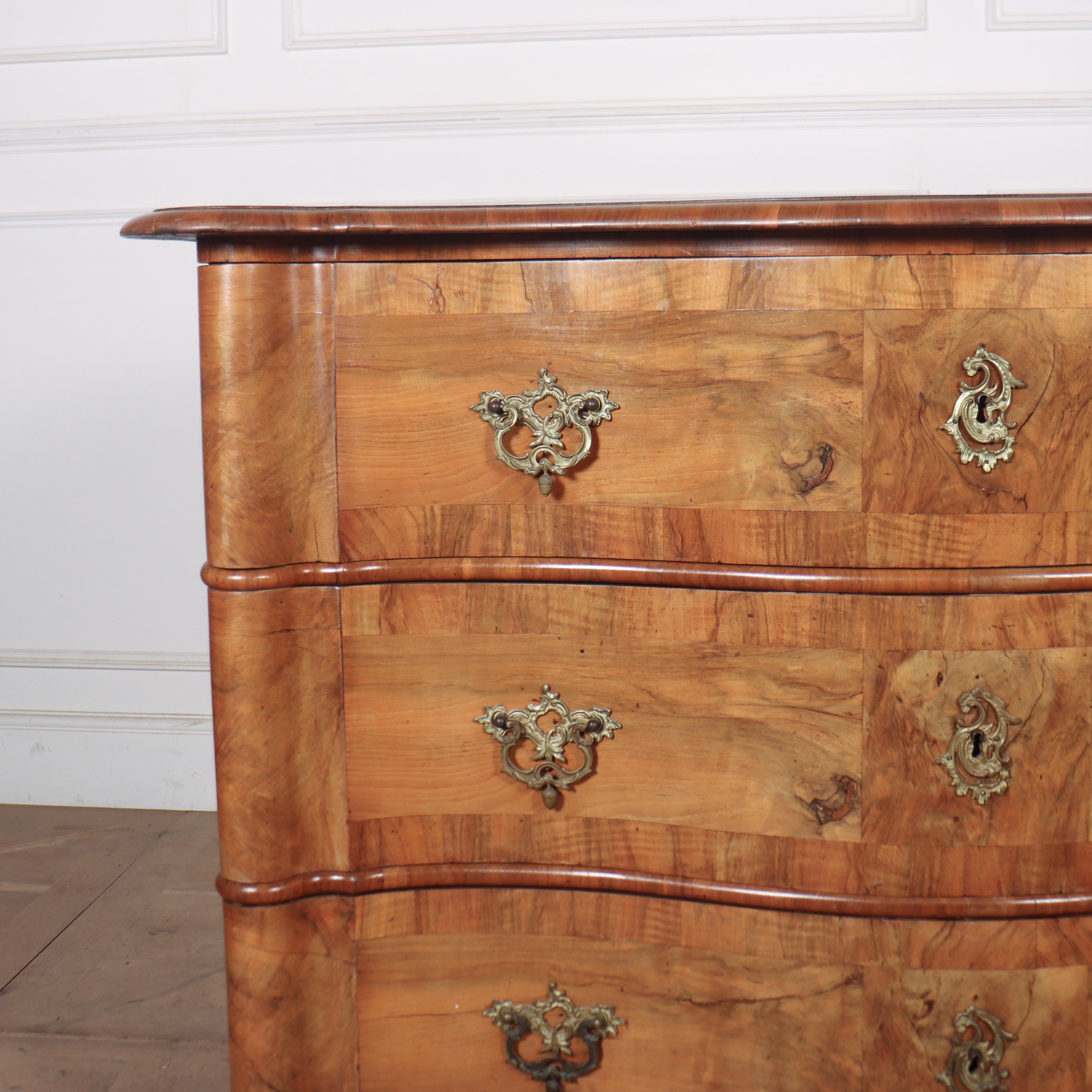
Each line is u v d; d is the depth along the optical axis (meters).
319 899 0.97
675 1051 0.96
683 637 0.92
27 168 1.88
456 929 0.98
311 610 0.94
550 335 0.90
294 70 1.82
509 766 0.95
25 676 2.00
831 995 0.93
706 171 1.77
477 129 1.80
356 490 0.93
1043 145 1.71
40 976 1.44
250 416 0.90
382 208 0.88
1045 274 0.84
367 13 1.79
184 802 1.99
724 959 0.95
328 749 0.96
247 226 0.85
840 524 0.88
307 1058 0.98
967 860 0.90
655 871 0.95
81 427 1.93
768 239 0.86
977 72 1.70
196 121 1.84
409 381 0.91
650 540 0.91
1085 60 1.69
